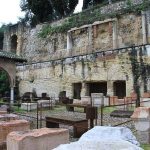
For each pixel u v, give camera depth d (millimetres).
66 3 42125
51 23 36312
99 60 25828
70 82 28312
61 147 3469
